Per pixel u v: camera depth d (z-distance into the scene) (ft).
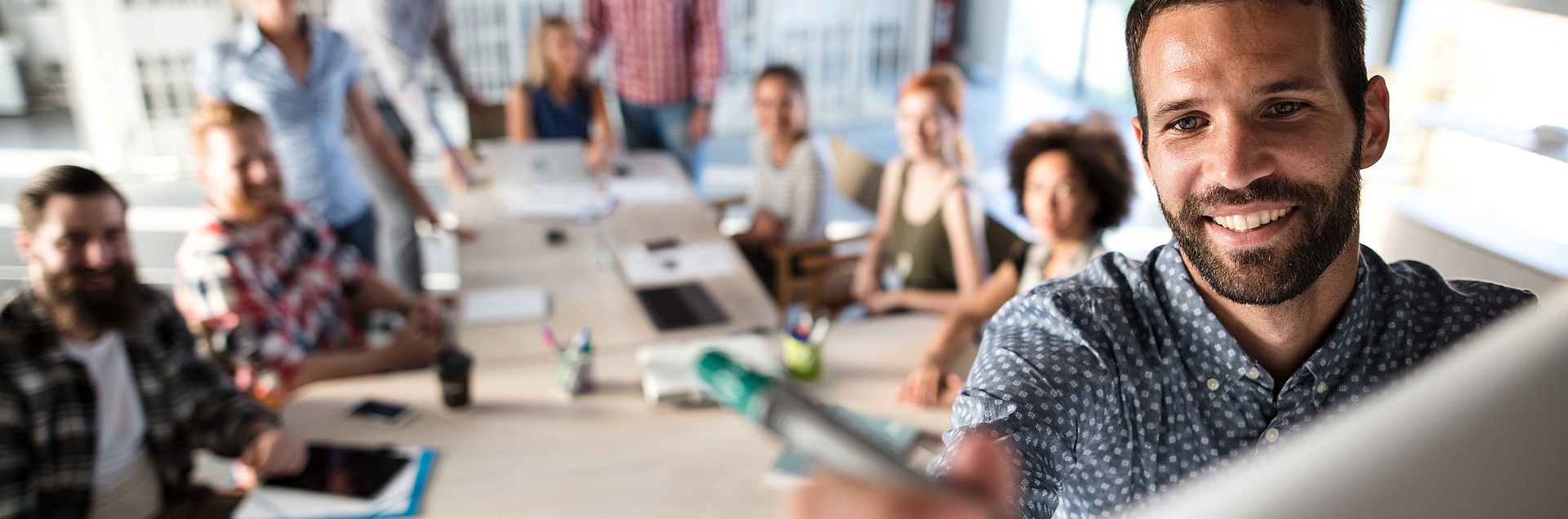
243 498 7.17
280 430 6.67
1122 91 24.20
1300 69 1.92
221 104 8.16
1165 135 2.09
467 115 14.24
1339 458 0.33
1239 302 2.16
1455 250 5.70
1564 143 6.47
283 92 10.71
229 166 8.02
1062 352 2.33
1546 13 6.48
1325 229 2.04
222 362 8.04
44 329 6.13
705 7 14.65
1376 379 2.38
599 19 15.11
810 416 0.92
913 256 10.00
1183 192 2.09
